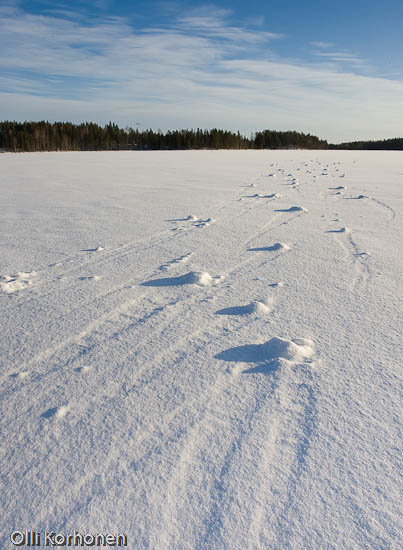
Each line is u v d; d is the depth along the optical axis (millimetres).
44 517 1110
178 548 1011
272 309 2568
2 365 1930
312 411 1553
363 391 1678
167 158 25672
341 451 1338
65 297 2820
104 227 5215
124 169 15914
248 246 4215
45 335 2240
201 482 1213
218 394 1671
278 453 1331
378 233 4730
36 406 1610
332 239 4480
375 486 1196
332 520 1087
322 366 1876
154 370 1864
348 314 2473
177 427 1465
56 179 11891
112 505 1140
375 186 9484
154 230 5023
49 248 4172
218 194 8438
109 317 2479
